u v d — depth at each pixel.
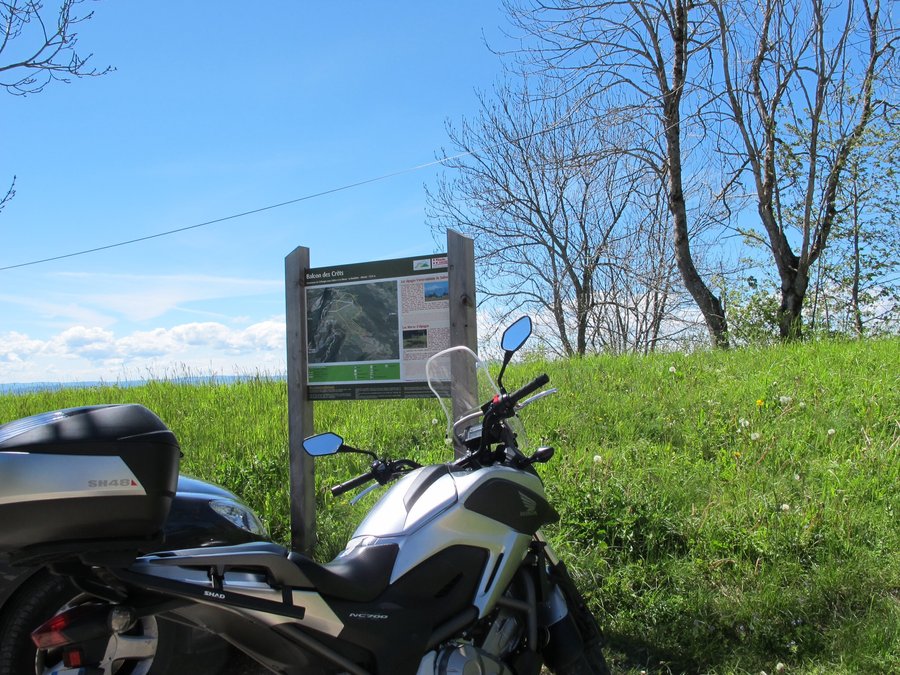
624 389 8.31
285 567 2.51
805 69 15.79
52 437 2.24
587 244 20.02
